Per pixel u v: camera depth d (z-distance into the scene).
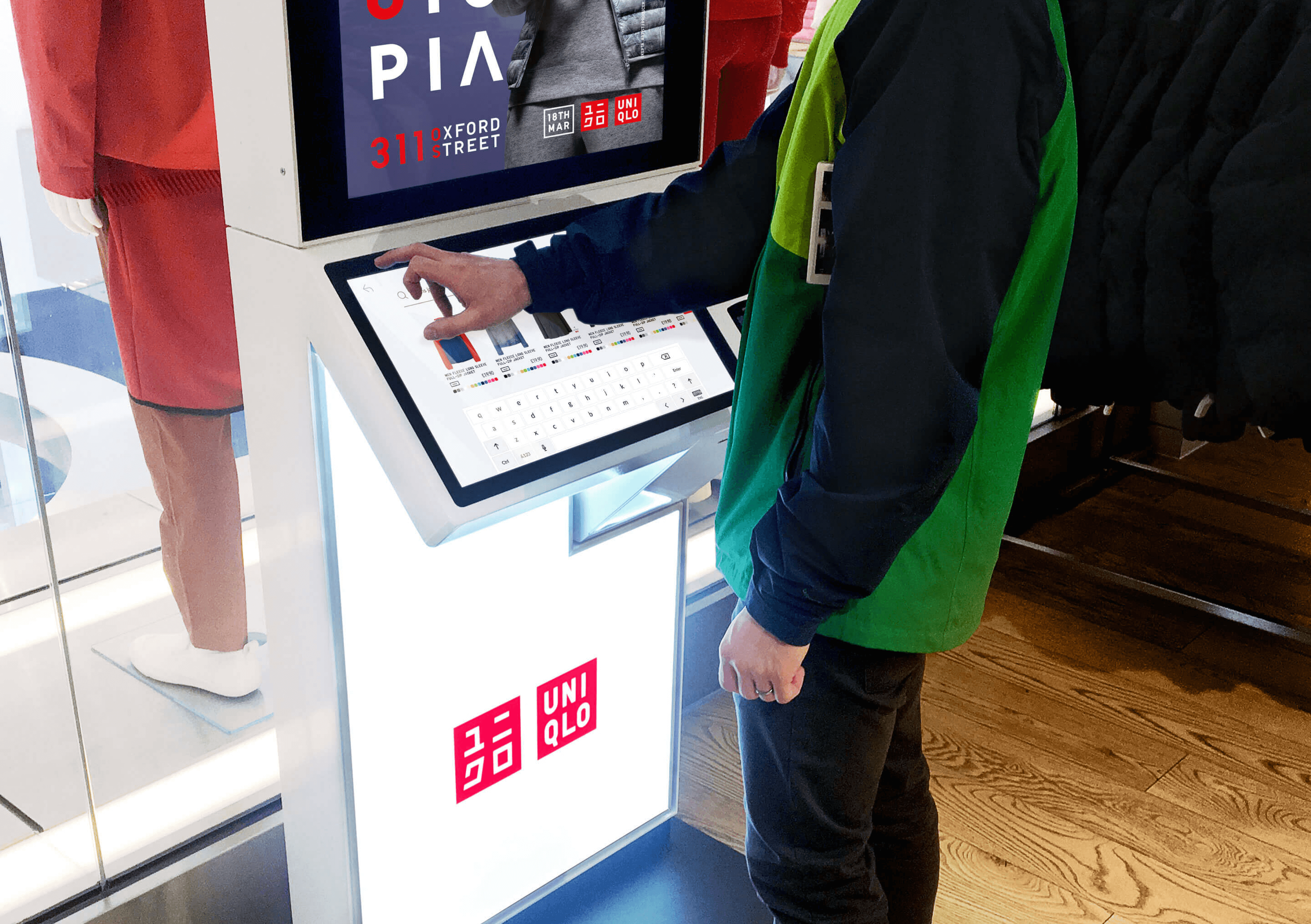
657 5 1.50
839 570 1.12
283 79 1.17
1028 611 2.98
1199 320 1.25
